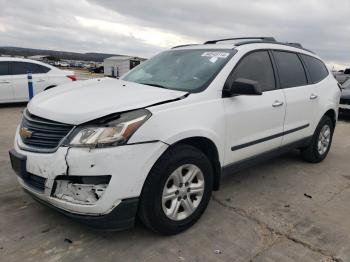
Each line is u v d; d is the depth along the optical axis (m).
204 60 4.00
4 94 10.69
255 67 4.19
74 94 3.41
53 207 2.99
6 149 5.90
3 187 4.23
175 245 3.11
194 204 3.38
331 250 3.13
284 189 4.52
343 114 10.67
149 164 2.90
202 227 3.43
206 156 3.43
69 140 2.83
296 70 4.93
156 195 2.99
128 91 3.43
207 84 3.58
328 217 3.78
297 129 4.85
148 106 3.03
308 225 3.57
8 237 3.13
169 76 3.96
